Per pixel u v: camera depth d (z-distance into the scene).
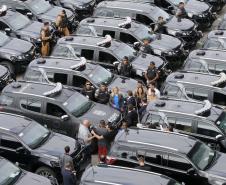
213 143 34.84
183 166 31.23
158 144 31.77
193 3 55.41
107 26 48.03
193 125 35.22
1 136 33.88
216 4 58.09
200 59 43.22
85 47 44.78
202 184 31.06
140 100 39.75
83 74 41.16
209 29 56.22
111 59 44.44
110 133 36.06
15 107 38.19
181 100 37.00
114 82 42.34
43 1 53.88
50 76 41.56
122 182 27.92
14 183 30.50
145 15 50.66
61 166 32.31
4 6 50.19
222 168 31.44
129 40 47.78
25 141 33.72
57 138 35.12
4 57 45.62
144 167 30.89
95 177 28.34
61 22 50.41
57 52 45.41
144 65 44.34
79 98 38.91
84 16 55.38
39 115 37.84
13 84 39.38
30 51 46.34
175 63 47.44
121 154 32.09
